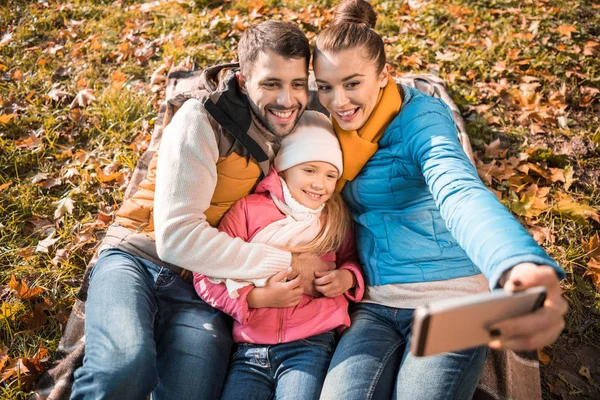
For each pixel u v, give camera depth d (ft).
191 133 7.08
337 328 7.68
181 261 7.05
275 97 7.09
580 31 14.90
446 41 14.60
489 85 13.17
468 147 10.82
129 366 6.27
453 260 7.21
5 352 8.37
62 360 7.97
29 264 9.59
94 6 15.87
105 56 14.17
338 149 7.64
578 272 9.68
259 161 7.50
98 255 8.25
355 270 7.70
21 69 13.58
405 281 7.30
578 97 12.91
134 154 11.45
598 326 8.95
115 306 6.86
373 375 6.74
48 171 11.21
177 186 7.01
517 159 11.39
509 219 5.44
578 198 10.87
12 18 15.20
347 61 6.83
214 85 7.85
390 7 15.70
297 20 15.01
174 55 13.73
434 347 4.66
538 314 4.77
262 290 7.21
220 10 15.49
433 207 7.34
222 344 7.26
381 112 7.26
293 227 7.55
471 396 6.68
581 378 8.39
